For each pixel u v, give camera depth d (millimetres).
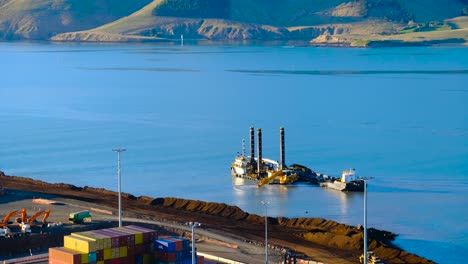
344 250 180375
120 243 154000
